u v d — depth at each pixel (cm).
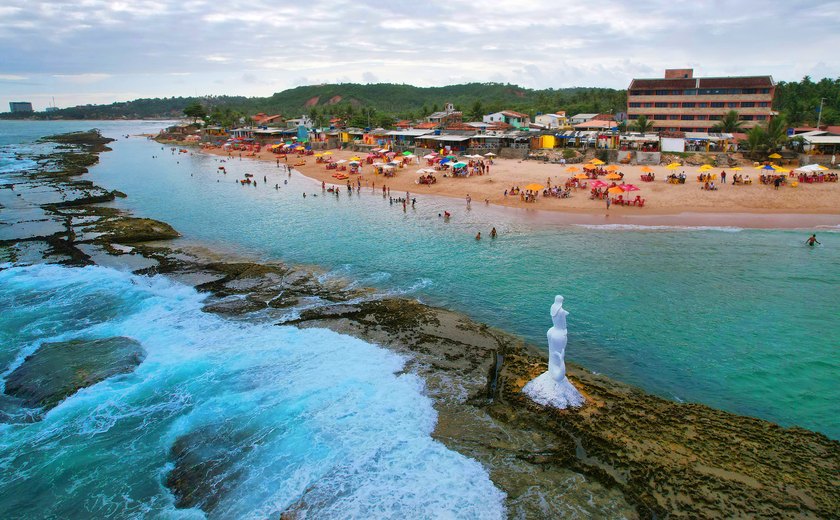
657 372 2652
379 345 2895
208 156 14088
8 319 3338
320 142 13388
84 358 2811
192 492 1897
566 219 5756
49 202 7138
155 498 1891
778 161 8212
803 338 2967
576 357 2805
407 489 1862
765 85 10175
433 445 2088
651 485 1816
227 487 1906
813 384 2525
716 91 10531
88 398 2469
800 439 2055
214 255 4716
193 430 2227
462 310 3412
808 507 1700
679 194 6475
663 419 2181
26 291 3794
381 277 4041
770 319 3209
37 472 2027
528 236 5112
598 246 4744
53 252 4734
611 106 15825
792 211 5825
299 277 4047
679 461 1919
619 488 1820
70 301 3612
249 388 2517
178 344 2972
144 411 2370
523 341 2962
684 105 10775
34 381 2605
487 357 2739
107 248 4834
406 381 2531
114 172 10831
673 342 2948
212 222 6062
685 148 8981
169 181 9438
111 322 3284
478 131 11288
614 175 7062
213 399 2438
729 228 5288
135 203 7312
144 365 2753
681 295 3597
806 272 4000
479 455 2023
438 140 10512
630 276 3966
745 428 2122
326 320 3234
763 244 4728
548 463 1956
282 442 2130
